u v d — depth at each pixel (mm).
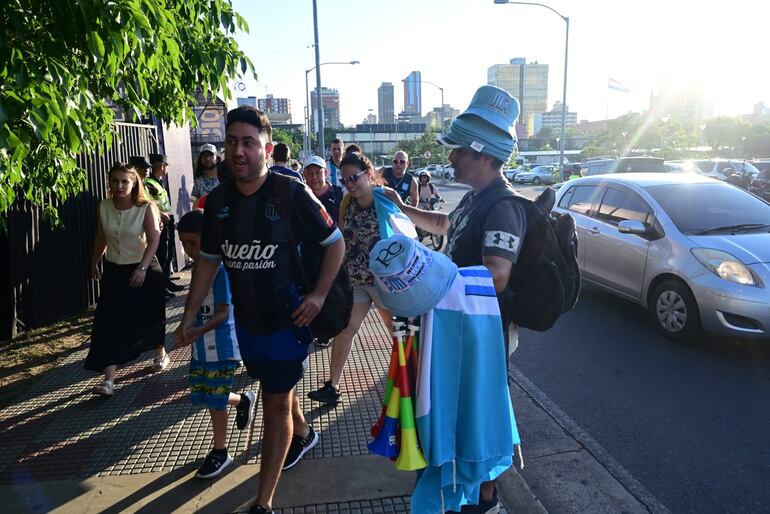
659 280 6090
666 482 3410
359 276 4230
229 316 3342
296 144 68875
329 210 5438
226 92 4496
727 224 6039
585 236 7195
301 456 3471
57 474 3408
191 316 3020
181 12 4211
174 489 3238
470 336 2131
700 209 6242
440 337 2109
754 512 3133
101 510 3055
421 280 2016
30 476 3387
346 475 3320
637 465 3596
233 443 3734
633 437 3953
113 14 2939
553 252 2430
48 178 4168
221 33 4621
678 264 5770
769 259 5363
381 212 4129
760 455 3701
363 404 4281
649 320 6641
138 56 3459
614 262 6703
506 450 2229
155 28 3377
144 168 6688
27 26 3051
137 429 3957
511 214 2334
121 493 3207
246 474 3367
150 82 4418
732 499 3246
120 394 4547
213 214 2785
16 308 6012
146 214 4672
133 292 4621
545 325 2449
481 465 2217
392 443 2164
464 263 2447
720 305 5336
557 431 4000
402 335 2145
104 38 3010
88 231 7105
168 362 5215
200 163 8086
